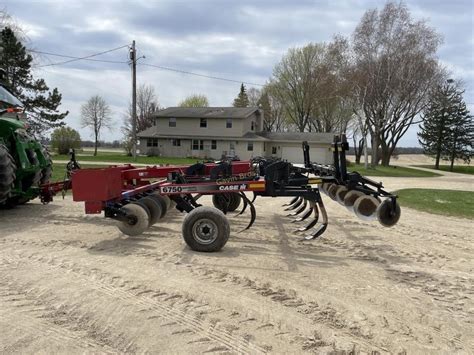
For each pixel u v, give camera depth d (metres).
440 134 53.06
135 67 31.03
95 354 2.79
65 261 4.77
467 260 5.45
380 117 34.91
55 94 35.78
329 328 3.27
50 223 6.92
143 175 6.77
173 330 3.14
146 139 43.81
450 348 3.04
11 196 7.55
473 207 10.85
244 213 8.48
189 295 3.82
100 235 6.09
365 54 32.91
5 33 31.45
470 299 4.01
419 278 4.59
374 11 32.50
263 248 5.62
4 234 6.08
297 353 2.87
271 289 4.05
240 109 44.50
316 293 3.99
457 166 57.69
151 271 4.47
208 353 2.83
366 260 5.25
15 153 7.52
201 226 5.27
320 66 48.81
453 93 51.56
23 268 4.49
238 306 3.61
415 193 14.45
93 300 3.65
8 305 3.52
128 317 3.33
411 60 32.41
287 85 53.09
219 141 42.06
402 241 6.39
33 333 3.05
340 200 7.73
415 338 3.16
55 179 13.25
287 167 5.67
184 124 43.00
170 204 7.36
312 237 5.74
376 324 3.37
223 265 4.77
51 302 3.60
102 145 97.56
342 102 44.72
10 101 8.57
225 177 5.75
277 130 64.56
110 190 5.68
